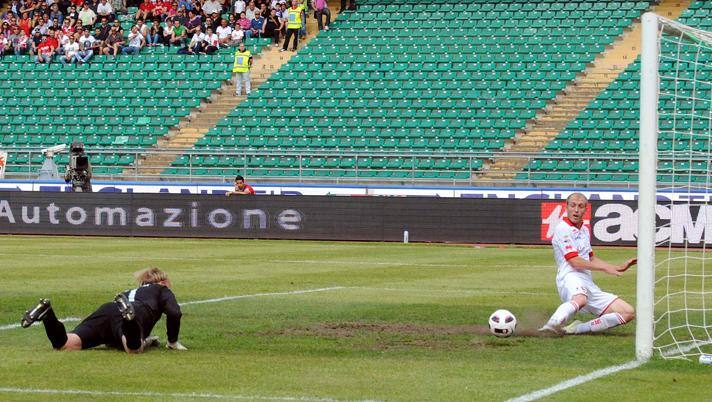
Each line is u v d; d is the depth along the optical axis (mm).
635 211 80688
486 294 47875
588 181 96688
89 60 133625
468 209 84812
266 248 77500
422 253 73875
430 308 42281
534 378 26938
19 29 138625
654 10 125250
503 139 112500
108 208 91000
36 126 126188
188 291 48312
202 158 114750
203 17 136125
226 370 27828
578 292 34469
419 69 123875
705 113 107688
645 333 30156
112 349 30922
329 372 27688
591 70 119688
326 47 130000
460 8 131500
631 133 109625
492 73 121188
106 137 123125
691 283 55188
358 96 121938
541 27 126312
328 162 111875
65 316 39438
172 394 24641
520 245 83500
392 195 93875
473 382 26391
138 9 142375
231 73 128875
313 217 87562
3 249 74438
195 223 89562
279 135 118750
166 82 129000
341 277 55844
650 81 30172
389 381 26453
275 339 33719
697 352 31812
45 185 107875
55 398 24125
